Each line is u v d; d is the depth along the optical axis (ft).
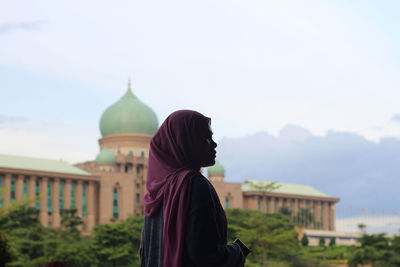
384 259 314.96
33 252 271.90
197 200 14.05
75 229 368.27
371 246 322.55
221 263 13.84
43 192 442.09
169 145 15.38
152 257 14.89
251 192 545.44
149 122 524.52
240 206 530.27
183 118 15.44
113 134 521.24
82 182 466.70
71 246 276.41
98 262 278.67
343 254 394.52
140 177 509.35
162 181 15.03
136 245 301.84
